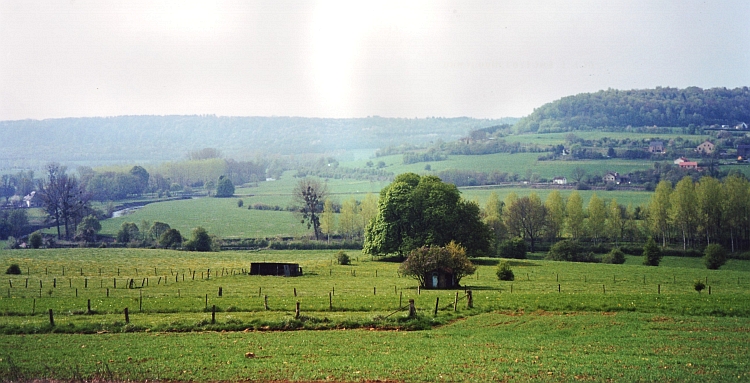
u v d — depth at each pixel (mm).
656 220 159250
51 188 194500
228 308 61062
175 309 60906
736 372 37438
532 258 143875
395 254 139375
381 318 53656
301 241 170125
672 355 41406
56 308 62125
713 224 154125
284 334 49250
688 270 112438
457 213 126562
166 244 159750
